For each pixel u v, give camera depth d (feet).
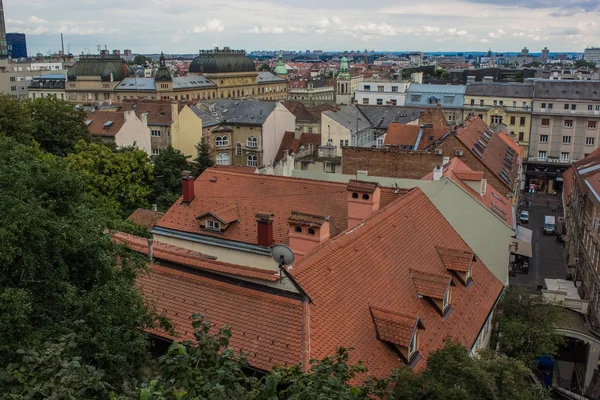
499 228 148.66
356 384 67.46
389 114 399.65
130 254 77.15
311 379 47.14
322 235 94.22
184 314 77.56
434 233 109.70
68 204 81.25
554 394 149.28
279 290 76.07
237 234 120.78
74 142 257.96
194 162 319.06
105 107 399.85
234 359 47.50
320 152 309.42
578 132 414.82
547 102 420.36
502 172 236.22
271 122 410.31
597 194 194.80
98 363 60.54
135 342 63.26
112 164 223.51
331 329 72.95
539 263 263.90
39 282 63.72
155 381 42.50
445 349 67.72
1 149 92.89
